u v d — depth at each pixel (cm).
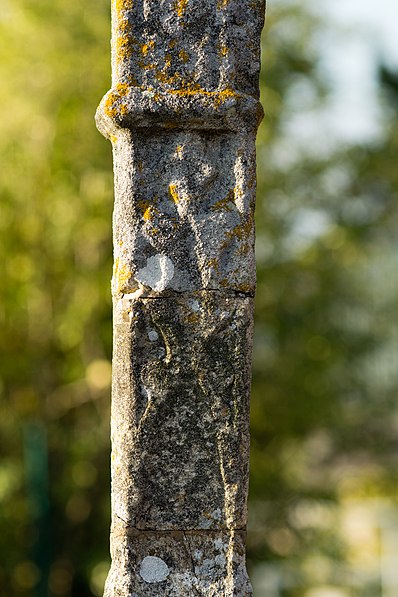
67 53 873
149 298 271
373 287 1034
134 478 272
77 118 877
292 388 957
